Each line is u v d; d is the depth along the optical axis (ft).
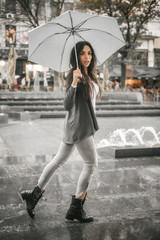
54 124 36.19
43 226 9.03
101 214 9.96
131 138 25.95
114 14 79.61
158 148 19.21
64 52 9.75
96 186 12.90
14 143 23.22
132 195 11.82
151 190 12.44
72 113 8.79
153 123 38.91
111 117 47.26
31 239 8.20
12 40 119.75
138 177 14.30
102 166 16.37
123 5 76.48
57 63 9.91
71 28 9.12
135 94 74.64
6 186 12.85
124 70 87.61
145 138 26.03
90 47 9.05
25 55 115.24
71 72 8.98
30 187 12.73
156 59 143.33
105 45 9.92
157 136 27.14
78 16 8.77
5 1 90.68
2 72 100.99
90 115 8.79
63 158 9.15
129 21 79.61
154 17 82.43
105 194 11.91
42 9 105.50
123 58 85.81
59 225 9.09
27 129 31.37
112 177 14.26
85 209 10.37
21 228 8.87
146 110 52.16
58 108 50.88
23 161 17.48
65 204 10.80
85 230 8.77
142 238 8.30
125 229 8.86
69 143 8.87
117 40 9.75
